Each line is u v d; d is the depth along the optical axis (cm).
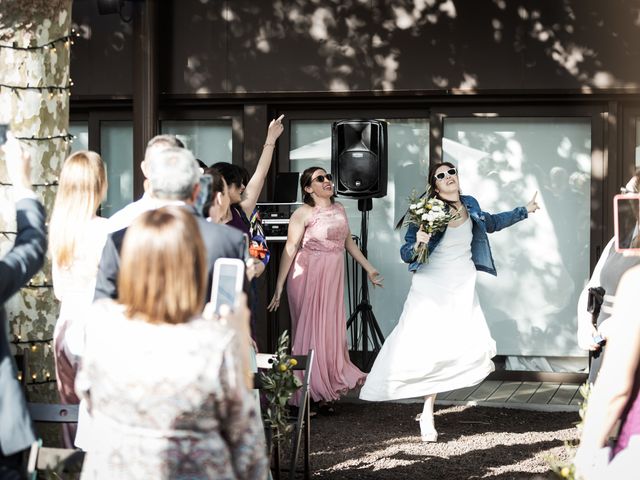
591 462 320
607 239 867
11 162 354
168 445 273
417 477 584
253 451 279
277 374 523
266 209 863
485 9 858
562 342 886
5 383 327
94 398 281
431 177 705
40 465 340
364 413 777
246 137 888
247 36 880
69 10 538
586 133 877
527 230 888
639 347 309
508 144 884
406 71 866
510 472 592
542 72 855
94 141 919
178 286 278
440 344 686
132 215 433
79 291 445
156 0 868
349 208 913
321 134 905
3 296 321
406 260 702
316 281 772
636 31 845
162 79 888
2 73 514
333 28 872
